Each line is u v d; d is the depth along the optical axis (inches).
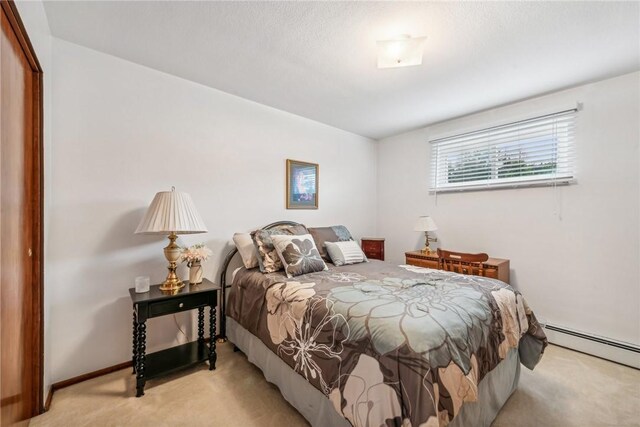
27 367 56.1
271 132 114.0
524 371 79.2
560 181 96.5
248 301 81.4
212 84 95.0
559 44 70.9
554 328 96.7
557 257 98.0
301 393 58.7
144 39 71.0
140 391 66.6
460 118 125.1
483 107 112.9
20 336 51.5
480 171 118.4
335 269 93.4
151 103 85.0
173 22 64.5
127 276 80.1
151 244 84.4
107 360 76.6
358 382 44.7
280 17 62.4
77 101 72.9
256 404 64.3
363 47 73.4
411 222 144.7
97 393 67.3
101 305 75.9
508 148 110.5
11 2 41.1
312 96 103.8
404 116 123.8
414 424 37.8
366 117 125.3
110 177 77.7
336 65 82.4
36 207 58.4
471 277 79.1
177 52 76.7
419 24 63.7
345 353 48.8
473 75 87.4
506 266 103.8
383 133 149.3
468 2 57.0
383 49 71.9
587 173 92.2
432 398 39.0
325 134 134.6
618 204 86.6
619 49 72.8
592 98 91.4
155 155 85.7
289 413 61.6
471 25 63.9
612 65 80.7
